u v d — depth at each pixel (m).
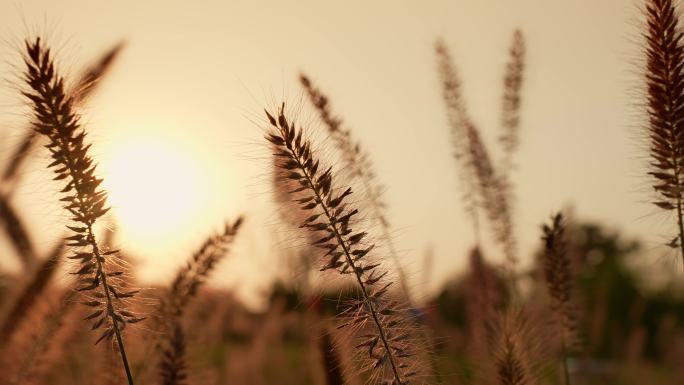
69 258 0.63
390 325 0.64
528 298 0.92
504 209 1.10
